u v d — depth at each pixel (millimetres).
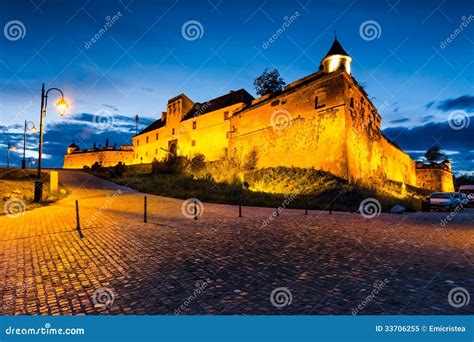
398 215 17109
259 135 35719
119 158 72000
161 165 47656
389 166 40000
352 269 5762
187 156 49969
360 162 29266
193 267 5879
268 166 33562
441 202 20875
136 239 8555
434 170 57438
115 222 11703
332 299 4324
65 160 81375
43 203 17391
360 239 8844
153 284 4934
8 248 7406
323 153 27656
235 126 40438
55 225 10844
